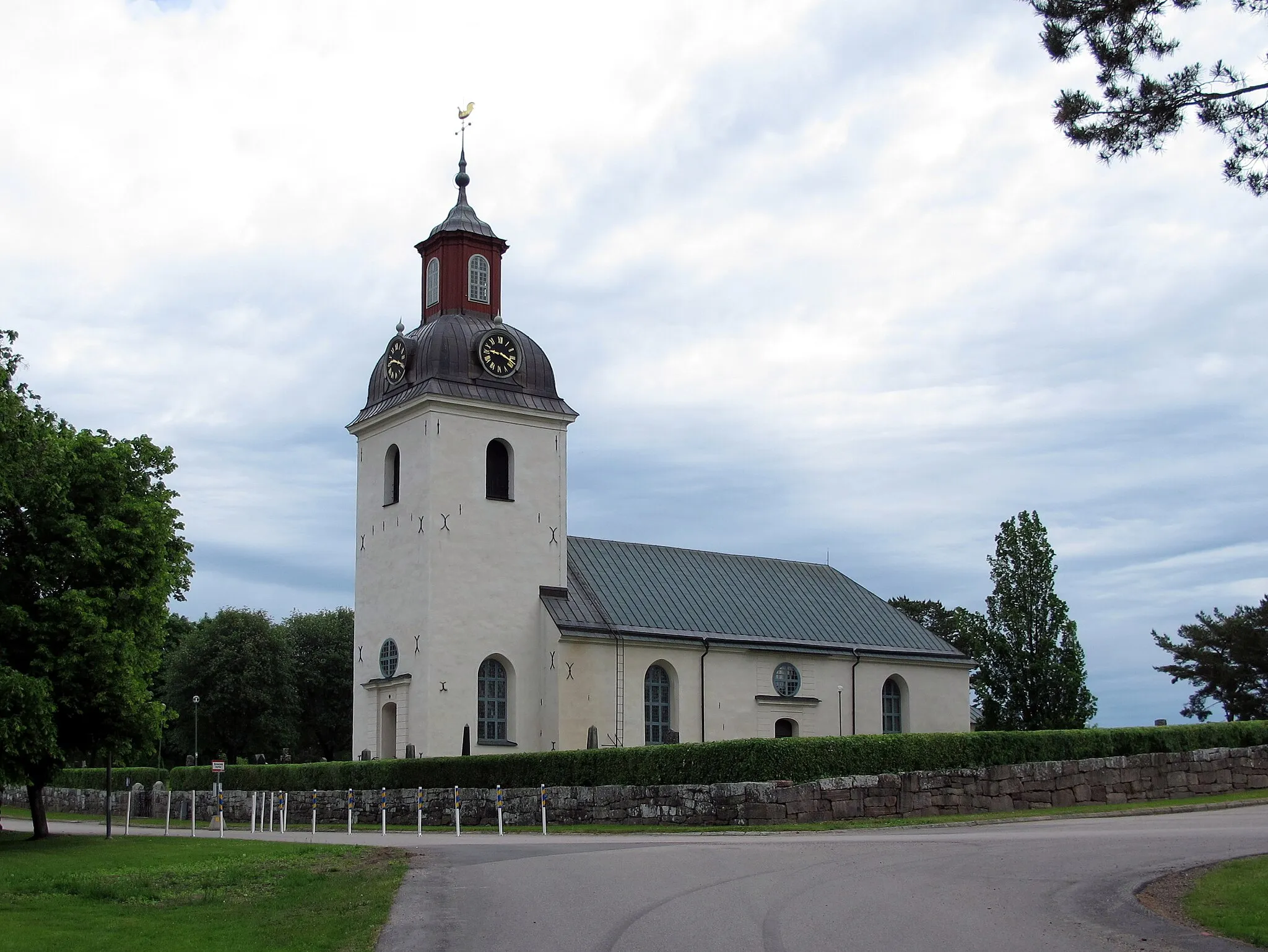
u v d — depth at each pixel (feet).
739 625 194.49
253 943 53.16
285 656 296.30
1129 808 126.11
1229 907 54.80
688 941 49.44
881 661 207.92
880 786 119.14
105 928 58.29
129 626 112.88
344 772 153.07
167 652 313.12
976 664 219.20
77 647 107.96
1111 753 137.59
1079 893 60.49
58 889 72.79
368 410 183.93
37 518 109.60
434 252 185.68
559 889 66.03
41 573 108.37
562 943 50.26
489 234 185.98
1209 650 238.27
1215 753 144.66
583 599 181.27
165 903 67.00
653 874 71.41
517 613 174.70
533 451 180.34
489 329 179.32
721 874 70.54
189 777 182.09
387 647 175.32
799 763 116.26
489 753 164.25
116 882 74.33
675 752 121.49
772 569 218.18
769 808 112.68
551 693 171.63
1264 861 68.13
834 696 201.36
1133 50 60.95
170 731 293.84
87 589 111.34
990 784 126.31
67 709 109.91
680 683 182.60
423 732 165.37
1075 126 62.08
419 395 171.73
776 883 65.77
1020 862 73.36
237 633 291.17
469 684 168.96
